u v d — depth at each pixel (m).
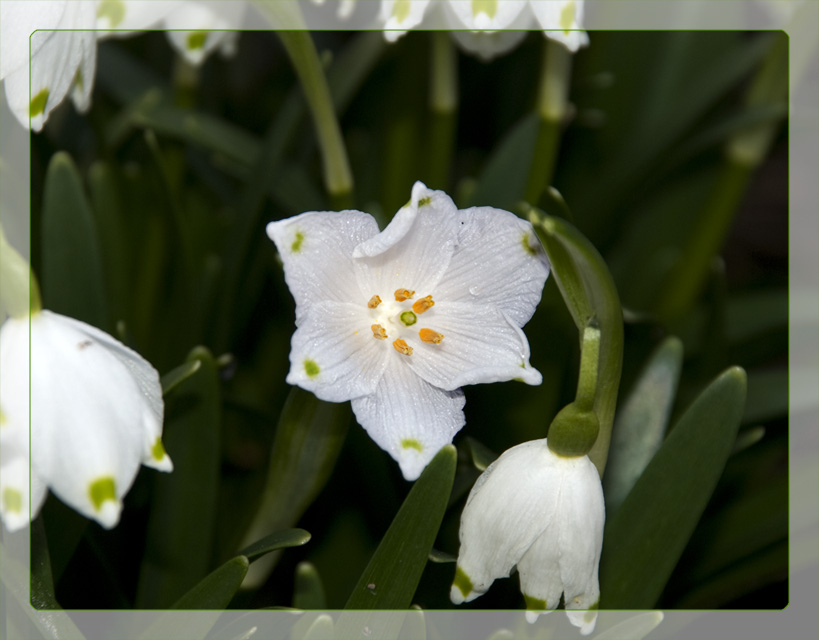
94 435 0.34
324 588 0.41
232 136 0.44
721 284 0.43
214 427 0.39
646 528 0.37
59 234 0.40
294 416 0.37
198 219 0.46
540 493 0.35
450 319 0.36
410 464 0.35
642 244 0.48
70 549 0.38
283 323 0.45
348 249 0.36
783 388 0.42
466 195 0.44
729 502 0.42
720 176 0.44
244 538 0.38
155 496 0.39
